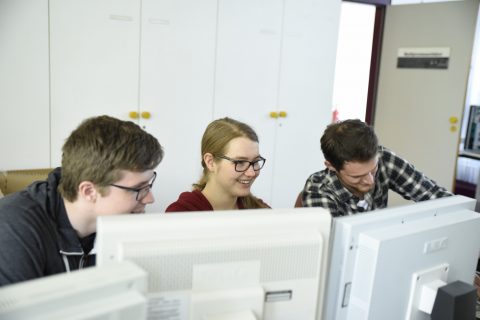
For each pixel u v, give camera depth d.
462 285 0.94
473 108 4.46
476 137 4.48
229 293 0.73
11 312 0.48
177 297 0.70
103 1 2.85
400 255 0.88
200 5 3.15
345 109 4.90
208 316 0.72
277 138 3.68
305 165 3.86
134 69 3.03
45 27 2.73
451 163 4.35
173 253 0.68
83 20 2.82
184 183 3.35
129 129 1.02
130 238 0.67
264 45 3.45
